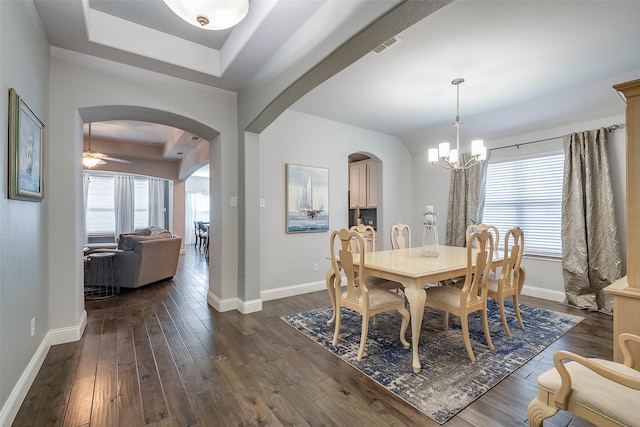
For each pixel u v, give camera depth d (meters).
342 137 4.74
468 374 2.11
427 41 2.45
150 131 6.04
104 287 4.62
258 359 2.34
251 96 3.21
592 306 3.52
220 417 1.68
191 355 2.40
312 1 2.08
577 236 3.67
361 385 1.98
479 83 3.24
